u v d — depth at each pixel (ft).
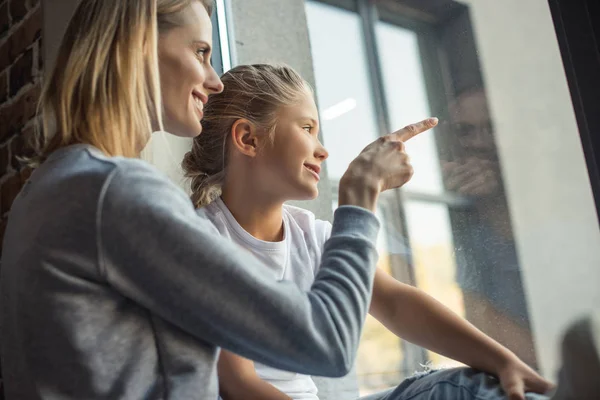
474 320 9.12
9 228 2.02
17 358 1.87
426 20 10.62
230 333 1.85
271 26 5.84
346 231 2.16
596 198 3.17
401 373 6.25
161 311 1.84
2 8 5.30
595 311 8.02
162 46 2.42
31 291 1.82
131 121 2.17
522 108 10.05
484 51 10.57
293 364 1.90
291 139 3.21
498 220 9.85
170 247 1.80
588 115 3.19
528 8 10.28
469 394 2.48
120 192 1.82
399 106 9.82
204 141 3.48
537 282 8.98
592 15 3.21
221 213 3.28
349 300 1.99
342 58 8.89
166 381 1.86
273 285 1.88
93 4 2.26
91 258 1.79
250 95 3.31
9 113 4.93
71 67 2.18
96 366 1.79
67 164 1.95
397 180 2.42
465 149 10.60
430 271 9.30
